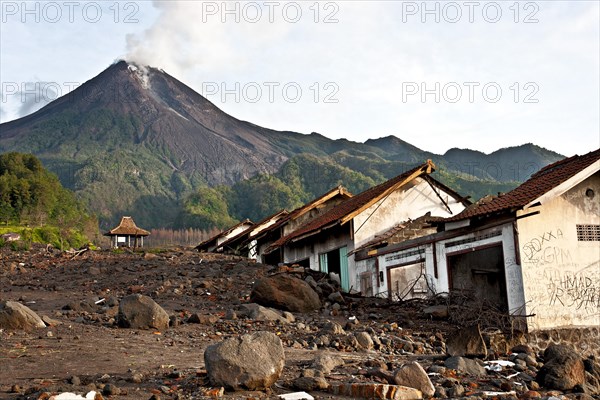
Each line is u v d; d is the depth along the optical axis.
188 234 173.75
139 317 15.12
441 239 20.12
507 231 17.17
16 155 123.69
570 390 10.57
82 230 109.12
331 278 28.02
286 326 16.48
